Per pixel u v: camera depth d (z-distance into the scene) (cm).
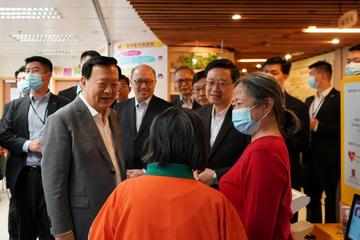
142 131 323
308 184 407
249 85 162
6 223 507
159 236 117
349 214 221
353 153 230
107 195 211
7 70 1248
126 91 432
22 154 312
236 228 122
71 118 210
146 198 121
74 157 207
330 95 393
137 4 501
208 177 233
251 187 149
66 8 636
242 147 246
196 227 118
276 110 162
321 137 378
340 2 488
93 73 218
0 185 718
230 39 737
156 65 824
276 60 348
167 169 126
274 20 585
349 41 758
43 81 320
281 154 152
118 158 238
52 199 200
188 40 749
